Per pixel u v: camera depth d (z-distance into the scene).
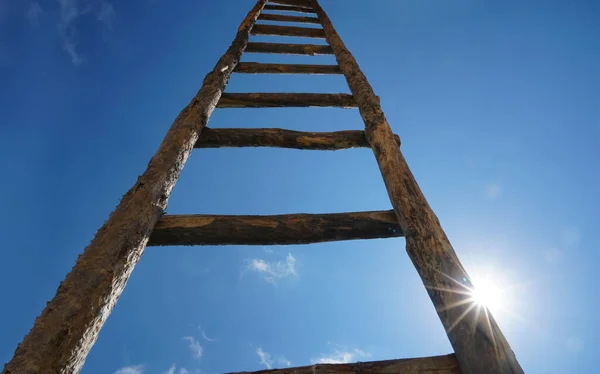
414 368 1.38
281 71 4.44
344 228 2.04
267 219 2.03
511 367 1.29
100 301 1.40
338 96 3.74
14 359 1.16
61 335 1.24
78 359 1.25
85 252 1.58
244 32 5.29
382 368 1.39
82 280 1.43
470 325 1.41
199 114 2.83
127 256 1.61
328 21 6.22
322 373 1.37
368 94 3.39
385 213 2.11
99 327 1.38
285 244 2.05
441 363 1.40
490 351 1.32
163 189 2.06
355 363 1.42
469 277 1.59
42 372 1.14
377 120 2.90
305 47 5.22
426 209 1.96
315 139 2.96
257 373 1.40
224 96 3.54
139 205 1.87
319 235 2.02
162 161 2.22
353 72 4.04
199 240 1.96
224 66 3.90
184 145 2.46
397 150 2.49
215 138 2.87
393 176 2.23
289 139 2.93
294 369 1.40
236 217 2.02
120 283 1.54
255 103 3.57
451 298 1.51
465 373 1.36
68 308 1.32
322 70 4.51
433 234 1.78
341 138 2.99
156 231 1.93
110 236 1.65
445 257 1.66
